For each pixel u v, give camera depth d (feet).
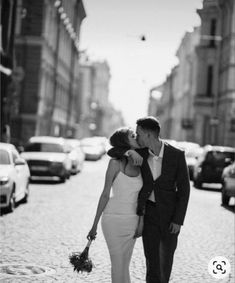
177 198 19.29
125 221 18.35
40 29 161.99
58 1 182.50
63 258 29.25
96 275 25.57
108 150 18.62
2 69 114.01
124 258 18.67
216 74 189.88
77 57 260.42
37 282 23.81
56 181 85.25
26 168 54.44
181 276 26.37
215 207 60.80
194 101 205.57
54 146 85.76
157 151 19.15
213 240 38.14
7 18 120.16
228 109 173.58
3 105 119.34
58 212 48.73
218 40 189.78
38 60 162.91
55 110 200.34
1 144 52.34
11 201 46.91
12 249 31.04
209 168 85.20
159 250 19.11
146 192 18.67
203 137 204.54
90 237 18.56
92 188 75.41
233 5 171.83
